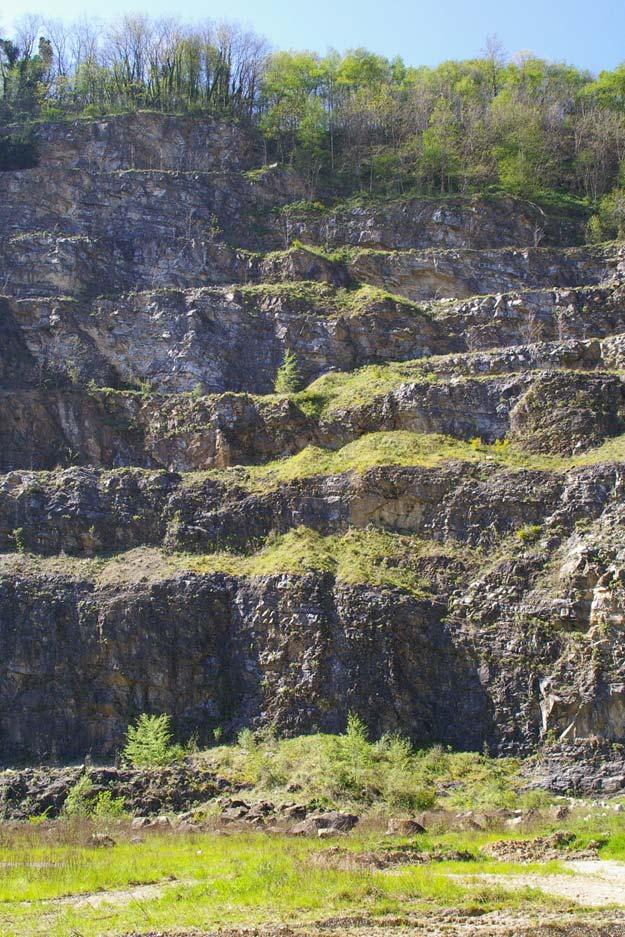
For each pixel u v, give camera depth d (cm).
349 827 4422
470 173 10750
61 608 6369
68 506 7000
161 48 12031
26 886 3322
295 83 12206
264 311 8969
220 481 7262
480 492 6694
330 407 7919
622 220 10269
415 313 9019
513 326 8844
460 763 5566
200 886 3231
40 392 8088
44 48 12394
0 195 9862
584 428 7138
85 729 6112
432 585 6362
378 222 10119
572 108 12438
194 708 6159
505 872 3500
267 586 6347
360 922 2817
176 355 8612
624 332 8662
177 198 10094
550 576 6138
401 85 12862
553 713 5628
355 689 5931
